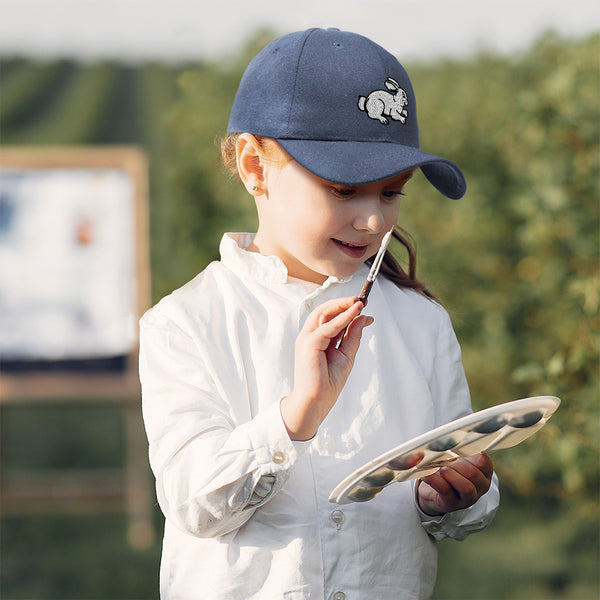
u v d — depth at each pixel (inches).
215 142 104.2
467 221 214.2
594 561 211.6
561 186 185.6
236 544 74.7
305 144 75.1
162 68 566.6
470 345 216.4
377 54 78.2
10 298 244.5
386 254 87.4
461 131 222.1
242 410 76.5
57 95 610.5
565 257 191.0
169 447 74.1
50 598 197.6
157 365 77.7
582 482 173.2
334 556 74.6
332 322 69.8
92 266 246.4
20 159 244.7
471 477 77.5
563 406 161.8
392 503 78.2
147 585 206.4
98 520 255.1
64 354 243.4
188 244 247.3
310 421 70.1
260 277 80.8
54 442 335.6
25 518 256.7
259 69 79.7
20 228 246.5
